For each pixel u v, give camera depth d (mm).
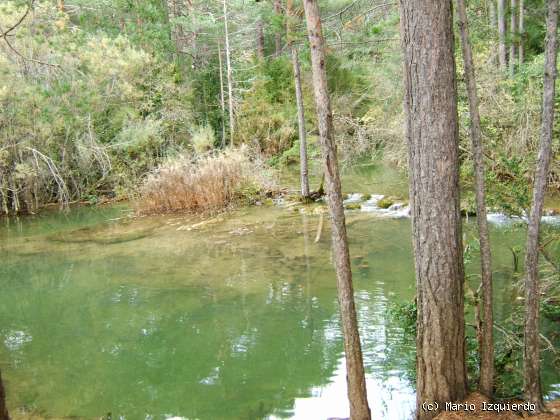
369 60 22859
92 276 9867
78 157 18516
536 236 3918
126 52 18406
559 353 5340
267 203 15531
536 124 11070
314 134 23766
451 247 4117
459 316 4207
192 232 12836
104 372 6109
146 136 18922
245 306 7805
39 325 7680
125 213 16141
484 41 15430
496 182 6141
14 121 16703
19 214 17281
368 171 19391
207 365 6121
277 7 11883
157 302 8234
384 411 4797
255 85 24750
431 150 4031
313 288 8352
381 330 6543
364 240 10844
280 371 5859
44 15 13648
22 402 5484
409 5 3969
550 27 3637
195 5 26797
